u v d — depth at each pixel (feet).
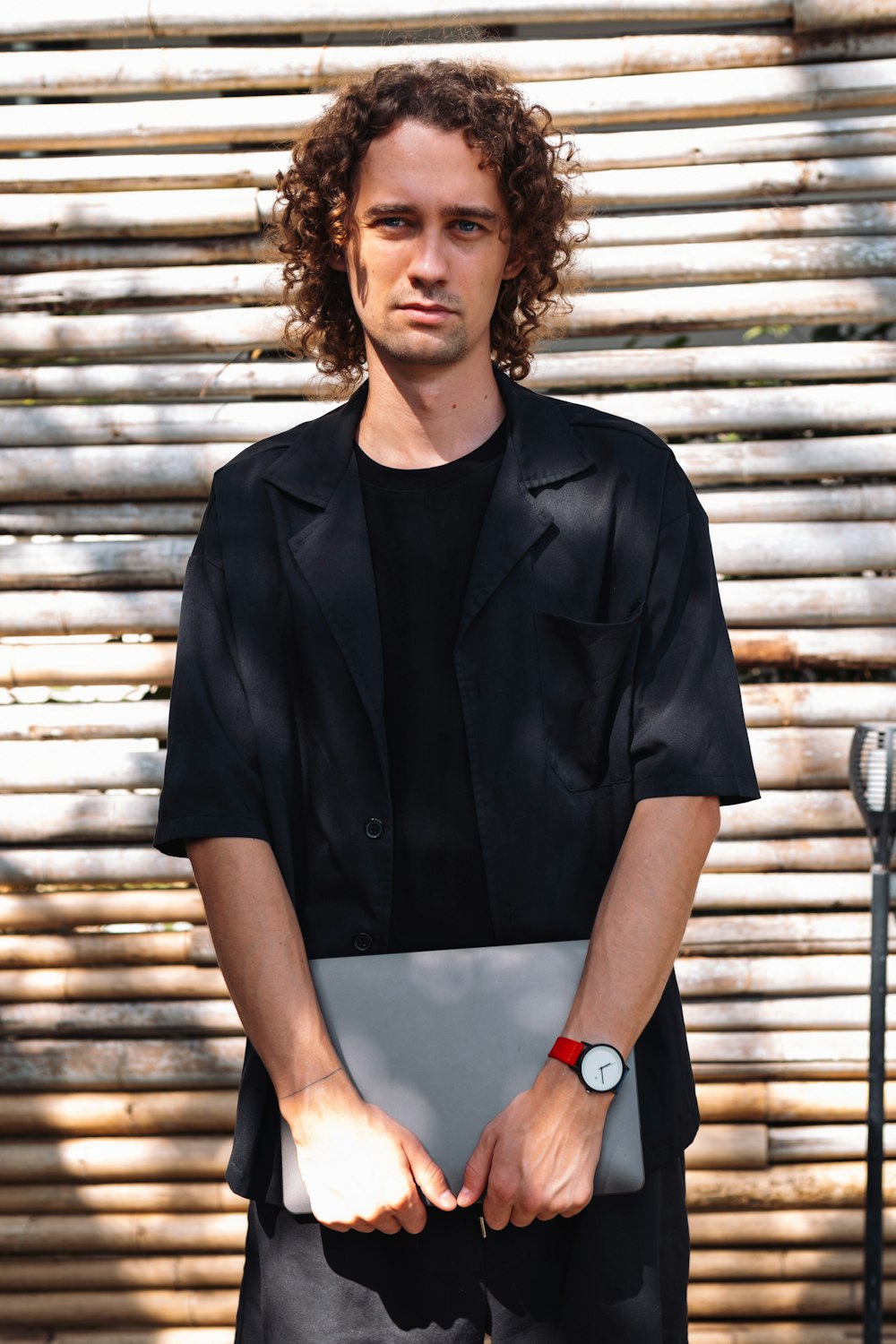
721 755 4.43
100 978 7.99
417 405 4.53
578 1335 4.39
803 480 7.95
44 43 7.84
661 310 7.73
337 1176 4.09
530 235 4.71
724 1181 7.98
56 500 7.98
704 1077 7.95
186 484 7.88
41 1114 8.05
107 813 7.93
